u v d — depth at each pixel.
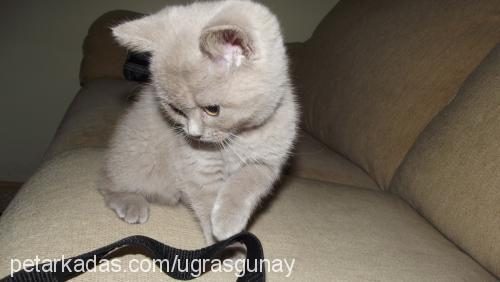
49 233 0.24
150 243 0.23
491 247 0.27
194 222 0.29
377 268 0.26
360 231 0.31
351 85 0.48
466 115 0.32
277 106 0.29
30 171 0.83
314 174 0.43
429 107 0.40
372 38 0.47
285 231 0.29
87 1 0.77
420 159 0.35
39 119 0.81
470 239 0.29
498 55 0.33
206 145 0.29
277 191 0.35
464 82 0.36
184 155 0.29
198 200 0.29
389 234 0.31
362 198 0.37
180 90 0.26
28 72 0.79
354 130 0.46
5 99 0.79
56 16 0.77
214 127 0.27
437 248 0.30
